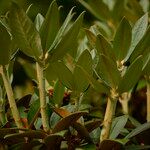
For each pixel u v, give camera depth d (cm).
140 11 130
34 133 82
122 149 84
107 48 82
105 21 134
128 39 84
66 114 86
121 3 131
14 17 79
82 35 131
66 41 82
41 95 83
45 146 87
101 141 83
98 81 82
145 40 84
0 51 81
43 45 82
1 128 84
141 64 80
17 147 89
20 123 86
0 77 93
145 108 123
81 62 86
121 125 90
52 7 81
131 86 82
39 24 92
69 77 88
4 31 80
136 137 97
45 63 82
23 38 80
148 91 100
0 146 91
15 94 147
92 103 127
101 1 133
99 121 85
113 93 83
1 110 93
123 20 83
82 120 88
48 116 91
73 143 86
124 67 87
